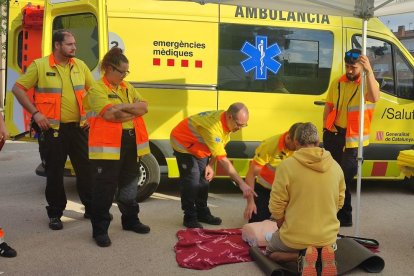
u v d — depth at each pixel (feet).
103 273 12.84
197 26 20.03
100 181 14.78
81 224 17.03
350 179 16.98
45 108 15.67
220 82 20.26
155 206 19.61
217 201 20.59
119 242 15.20
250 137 20.43
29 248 14.55
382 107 21.07
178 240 15.46
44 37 20.30
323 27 20.98
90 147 14.74
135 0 19.83
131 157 15.67
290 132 14.71
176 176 20.26
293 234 12.17
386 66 21.39
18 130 21.40
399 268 13.52
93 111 14.58
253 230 14.56
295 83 20.83
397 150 21.34
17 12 22.71
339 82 17.08
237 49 20.33
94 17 19.74
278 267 12.52
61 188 16.40
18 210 18.75
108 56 14.69
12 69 22.39
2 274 12.60
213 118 15.49
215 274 12.93
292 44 20.76
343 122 17.01
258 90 20.53
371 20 21.59
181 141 16.31
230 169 15.25
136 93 15.88
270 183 15.96
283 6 15.92
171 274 12.88
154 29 19.80
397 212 19.25
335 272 12.16
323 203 12.12
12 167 28.35
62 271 12.90
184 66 20.02
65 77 15.90
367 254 13.06
